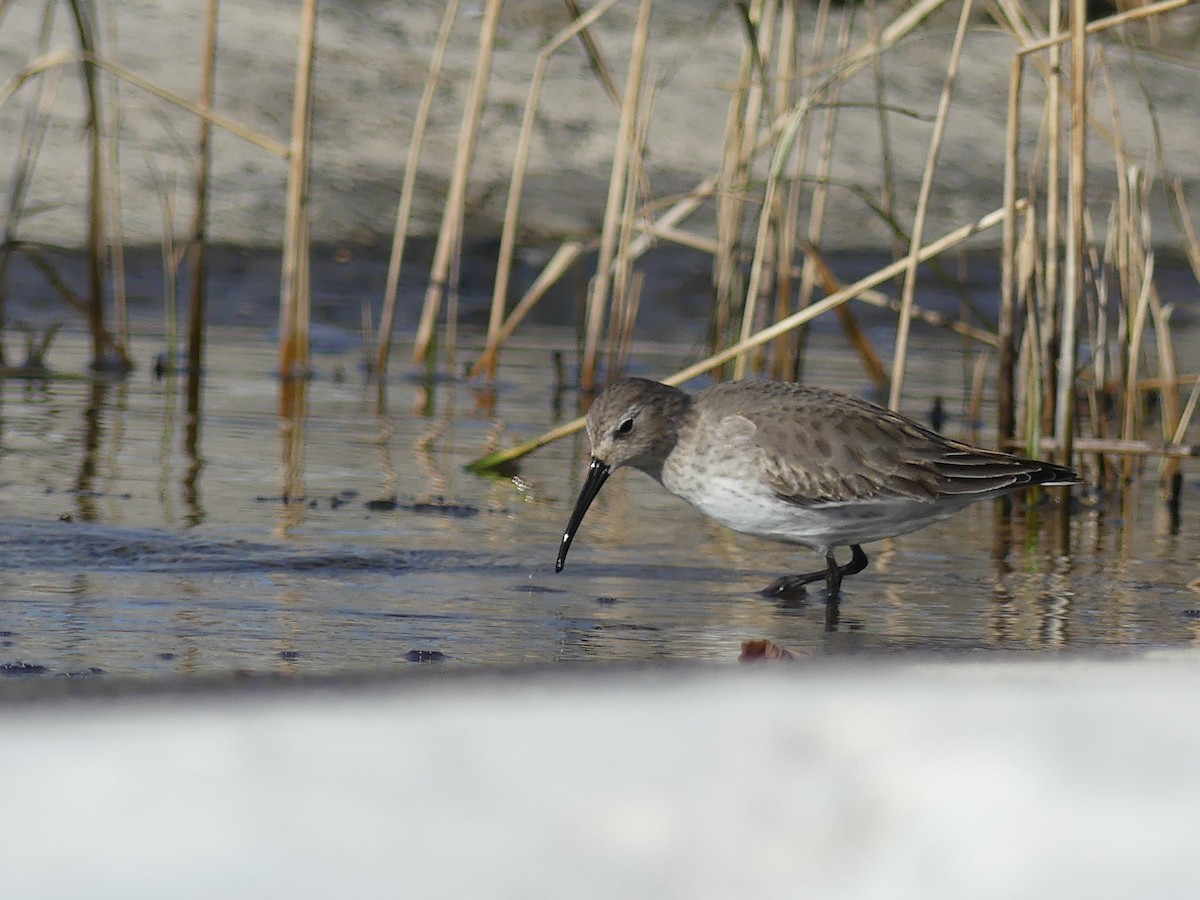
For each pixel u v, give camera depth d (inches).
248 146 871.7
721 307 610.2
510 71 988.6
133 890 133.8
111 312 729.6
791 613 375.9
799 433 405.4
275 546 410.0
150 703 220.7
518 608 367.9
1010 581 413.1
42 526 414.9
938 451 410.0
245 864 139.0
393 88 947.3
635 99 592.1
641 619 362.9
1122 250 544.7
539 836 145.6
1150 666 248.7
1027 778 157.9
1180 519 492.4
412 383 645.3
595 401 423.8
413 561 405.1
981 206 937.5
